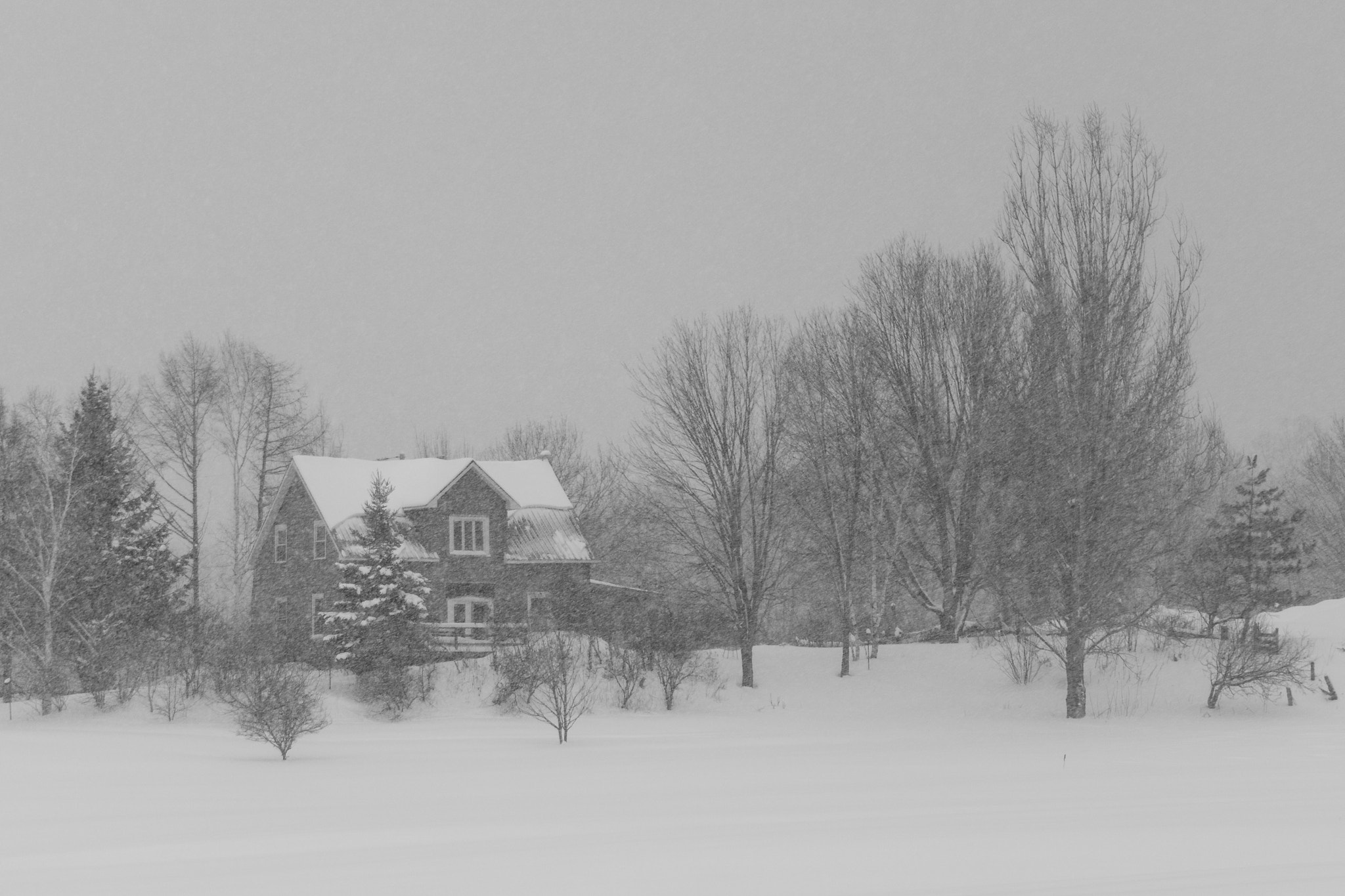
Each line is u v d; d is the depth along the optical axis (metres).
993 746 37.09
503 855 17.17
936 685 54.91
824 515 62.44
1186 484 55.62
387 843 18.55
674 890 14.46
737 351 61.72
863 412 61.81
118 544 58.16
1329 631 57.66
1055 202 50.62
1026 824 19.64
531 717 50.31
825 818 20.81
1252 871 15.15
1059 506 47.62
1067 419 48.22
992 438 60.41
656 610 60.66
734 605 60.88
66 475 54.53
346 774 30.05
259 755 35.66
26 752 35.00
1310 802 22.45
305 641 58.81
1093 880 14.63
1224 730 41.75
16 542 52.53
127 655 51.16
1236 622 57.62
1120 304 49.44
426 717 50.38
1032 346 51.09
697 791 25.70
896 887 14.44
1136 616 49.62
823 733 43.81
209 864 16.88
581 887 14.71
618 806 23.11
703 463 60.59
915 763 31.62
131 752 35.75
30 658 53.28
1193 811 21.28
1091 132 50.84
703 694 55.62
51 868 16.94
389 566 55.06
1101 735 40.84
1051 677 53.66
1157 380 49.34
